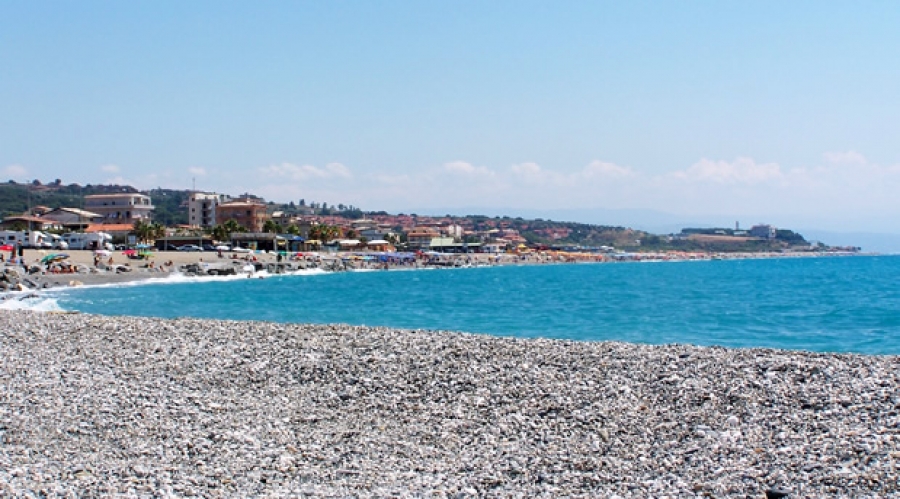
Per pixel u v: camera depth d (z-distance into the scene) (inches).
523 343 1033.5
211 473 559.2
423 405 761.6
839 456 552.1
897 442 573.0
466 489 524.7
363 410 754.2
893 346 1531.7
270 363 949.8
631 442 627.2
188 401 784.3
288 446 631.8
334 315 2322.8
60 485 518.3
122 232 7524.6
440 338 1088.8
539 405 741.9
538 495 514.0
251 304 2790.4
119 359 1000.2
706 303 2768.2
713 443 610.9
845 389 739.4
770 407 698.8
